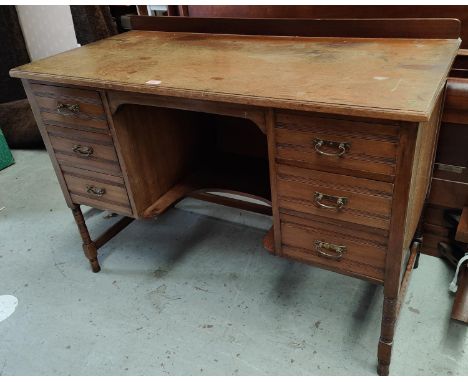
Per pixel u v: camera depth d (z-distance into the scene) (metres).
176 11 2.22
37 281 2.03
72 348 1.68
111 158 1.68
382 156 1.13
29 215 2.52
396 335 1.60
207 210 2.44
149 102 1.45
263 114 1.25
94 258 2.01
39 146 3.34
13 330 1.77
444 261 1.90
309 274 1.92
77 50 1.86
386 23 1.58
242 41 1.76
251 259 2.04
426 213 1.85
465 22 1.64
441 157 1.69
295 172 1.29
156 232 2.29
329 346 1.59
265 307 1.78
